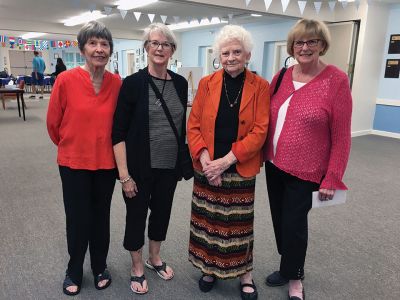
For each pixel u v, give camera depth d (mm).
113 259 2061
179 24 9773
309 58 1433
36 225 2449
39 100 10648
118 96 1531
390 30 6117
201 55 11539
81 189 1573
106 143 1557
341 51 6203
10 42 16031
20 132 5684
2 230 2361
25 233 2328
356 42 6043
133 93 1503
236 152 1470
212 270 1681
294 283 1708
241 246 1633
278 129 1553
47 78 12859
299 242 1581
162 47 1479
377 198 3180
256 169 1576
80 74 1502
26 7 7488
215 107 1509
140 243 1724
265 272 1974
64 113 1515
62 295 1723
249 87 1490
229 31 1435
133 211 1661
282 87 1564
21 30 9961
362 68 6062
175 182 1708
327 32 1414
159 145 1589
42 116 7422
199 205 1662
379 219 2715
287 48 1509
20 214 2623
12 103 9664
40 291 1745
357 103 6230
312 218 2695
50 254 2080
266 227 2520
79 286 1754
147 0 6520
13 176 3506
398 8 5938
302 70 1516
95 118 1515
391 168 4227
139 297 1731
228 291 1799
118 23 9805
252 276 1932
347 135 1461
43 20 9688
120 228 2441
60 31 10555
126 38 11516
